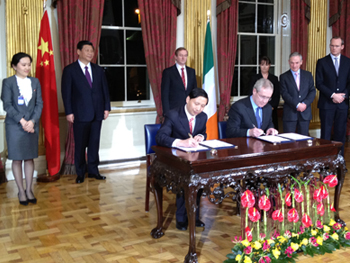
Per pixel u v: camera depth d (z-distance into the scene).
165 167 2.93
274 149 2.93
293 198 2.88
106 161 5.76
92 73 4.85
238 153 2.80
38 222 3.56
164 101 4.97
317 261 2.78
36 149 4.11
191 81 5.07
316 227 3.03
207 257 2.85
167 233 3.30
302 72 5.09
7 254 2.91
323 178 3.18
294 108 5.05
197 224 3.43
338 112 5.43
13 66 4.07
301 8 6.68
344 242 3.02
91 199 4.22
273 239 2.85
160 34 5.70
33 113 4.12
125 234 3.29
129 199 4.21
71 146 5.27
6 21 4.82
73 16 5.12
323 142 3.20
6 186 4.74
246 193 2.62
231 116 3.66
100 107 4.94
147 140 3.69
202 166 2.66
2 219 3.64
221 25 6.10
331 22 7.02
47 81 4.81
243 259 2.69
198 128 3.28
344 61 5.34
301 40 6.77
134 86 6.08
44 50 4.78
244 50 6.75
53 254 2.91
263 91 3.34
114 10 5.81
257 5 6.79
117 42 5.88
